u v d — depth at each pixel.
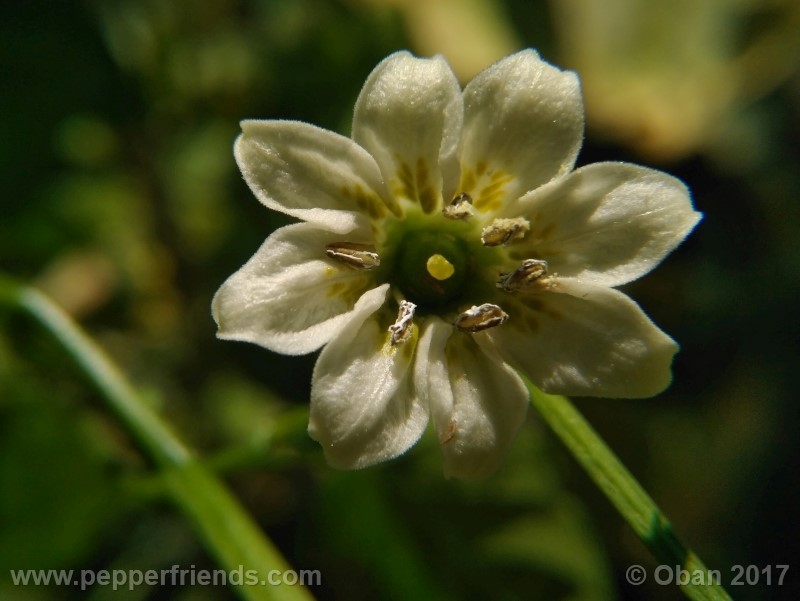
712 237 0.13
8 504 0.11
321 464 0.11
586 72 0.13
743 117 0.13
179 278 0.13
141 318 0.13
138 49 0.13
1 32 0.12
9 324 0.11
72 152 0.12
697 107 0.13
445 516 0.11
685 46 0.13
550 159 0.09
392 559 0.11
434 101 0.09
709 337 0.13
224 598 0.12
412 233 0.10
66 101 0.12
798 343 0.13
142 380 0.12
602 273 0.09
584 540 0.11
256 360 0.12
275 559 0.10
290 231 0.09
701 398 0.13
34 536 0.11
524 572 0.11
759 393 0.12
